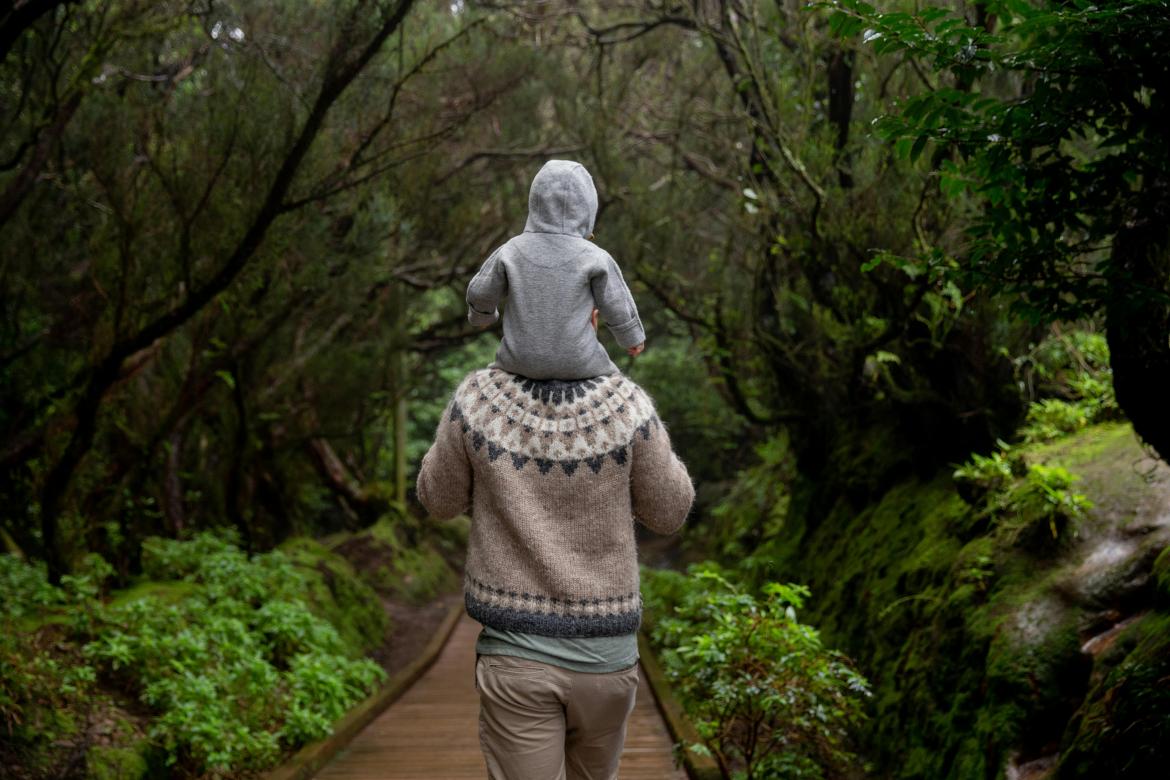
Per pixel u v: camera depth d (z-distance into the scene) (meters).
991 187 2.87
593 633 2.14
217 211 5.63
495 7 7.15
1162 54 2.38
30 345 7.50
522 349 2.22
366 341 10.52
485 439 2.20
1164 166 2.62
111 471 7.43
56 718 4.42
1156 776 2.61
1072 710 3.34
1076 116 2.62
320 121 4.95
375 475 16.83
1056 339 5.28
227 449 9.44
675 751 4.55
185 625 5.98
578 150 8.97
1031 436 4.97
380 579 13.22
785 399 7.58
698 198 8.72
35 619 5.35
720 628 3.97
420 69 5.36
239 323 7.32
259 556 8.79
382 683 8.24
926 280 4.66
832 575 6.25
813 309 6.15
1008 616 3.73
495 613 2.15
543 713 2.16
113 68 6.53
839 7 2.63
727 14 5.57
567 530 2.17
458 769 5.46
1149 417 2.87
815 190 5.31
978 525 4.48
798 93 5.95
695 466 16.00
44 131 5.95
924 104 2.74
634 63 8.73
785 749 4.38
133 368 7.27
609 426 2.18
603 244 9.18
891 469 6.26
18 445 7.02
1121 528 3.77
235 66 5.86
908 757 4.04
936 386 5.51
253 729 5.29
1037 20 2.30
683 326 14.27
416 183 7.96
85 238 7.35
